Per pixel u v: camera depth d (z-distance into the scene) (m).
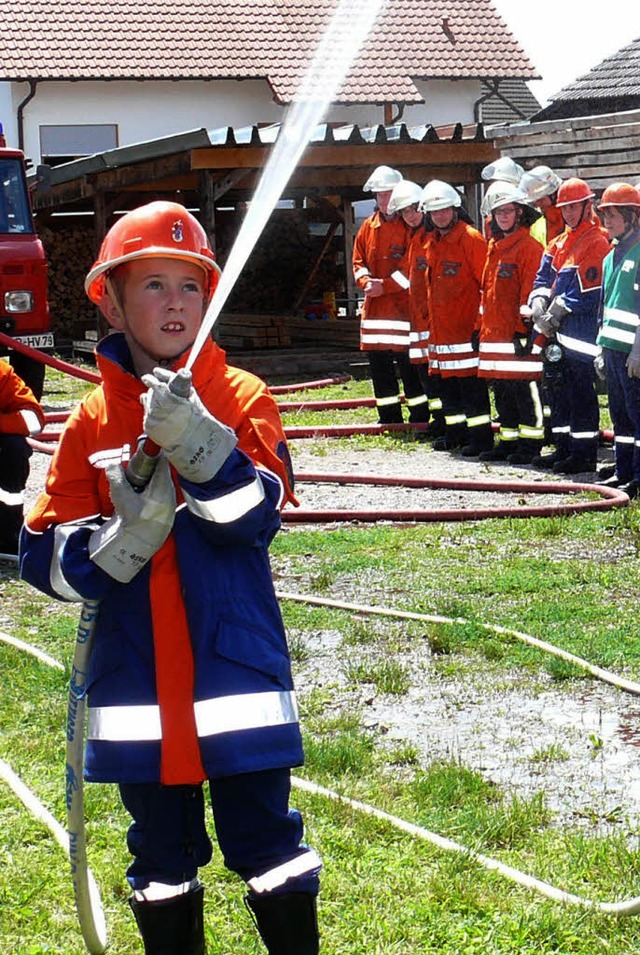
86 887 3.14
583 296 10.28
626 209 9.23
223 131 17.73
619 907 3.53
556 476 10.52
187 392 2.47
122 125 29.81
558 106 29.64
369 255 13.09
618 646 6.04
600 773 4.62
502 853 3.97
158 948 2.85
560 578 7.33
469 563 7.82
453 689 5.59
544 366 10.62
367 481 10.48
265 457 2.77
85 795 4.39
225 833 2.79
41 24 29.59
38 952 3.42
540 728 5.09
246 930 3.50
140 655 2.72
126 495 2.59
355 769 4.64
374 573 7.63
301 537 8.57
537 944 3.41
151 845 2.83
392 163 17.97
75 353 23.12
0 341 9.80
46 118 29.38
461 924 3.51
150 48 29.78
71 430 2.80
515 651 6.04
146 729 2.69
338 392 16.84
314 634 6.49
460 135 18.06
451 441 12.13
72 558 2.68
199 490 2.56
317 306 23.75
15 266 14.70
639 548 8.00
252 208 2.07
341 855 3.92
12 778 4.50
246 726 2.65
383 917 3.54
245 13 30.95
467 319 11.55
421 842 3.99
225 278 2.35
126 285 2.77
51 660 5.91
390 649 6.18
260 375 19.16
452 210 11.37
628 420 9.57
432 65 31.16
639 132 15.34
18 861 3.94
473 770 4.66
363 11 1.64
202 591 2.69
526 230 10.88
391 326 13.12
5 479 7.89
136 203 24.03
